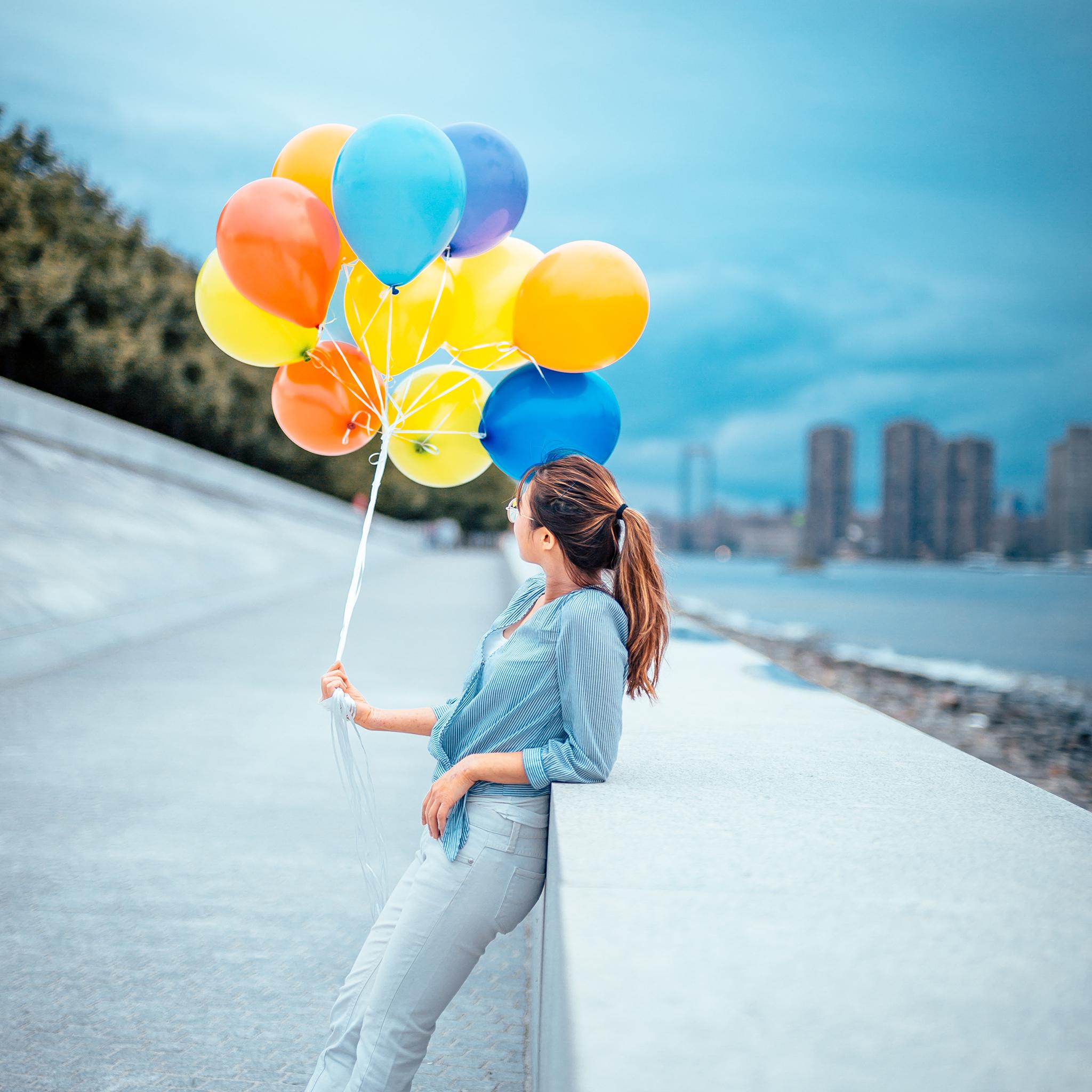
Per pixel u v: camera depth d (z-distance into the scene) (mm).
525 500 2457
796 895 1817
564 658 2293
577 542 2354
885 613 36000
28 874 4406
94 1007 3262
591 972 1507
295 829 5121
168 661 10281
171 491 23484
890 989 1479
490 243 3119
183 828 5082
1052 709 13547
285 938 3826
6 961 3566
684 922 1689
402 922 2295
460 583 25844
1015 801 2502
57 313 30031
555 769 2271
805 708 4035
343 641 2922
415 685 9359
